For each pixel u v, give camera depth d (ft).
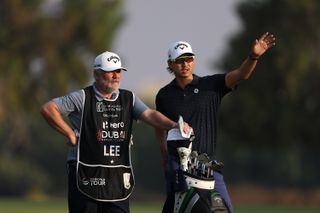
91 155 77.05
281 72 377.09
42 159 589.32
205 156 77.05
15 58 377.09
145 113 78.38
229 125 394.73
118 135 77.61
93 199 77.10
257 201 459.32
